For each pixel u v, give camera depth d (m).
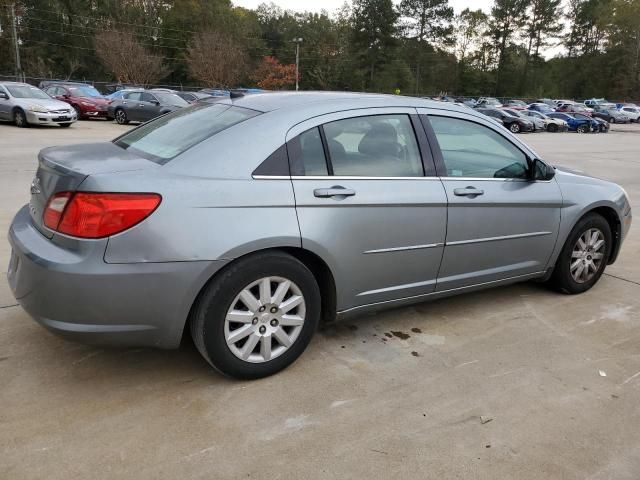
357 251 3.22
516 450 2.59
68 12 70.19
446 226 3.57
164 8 74.94
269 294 2.98
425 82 86.50
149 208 2.60
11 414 2.68
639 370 3.38
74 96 24.06
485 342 3.67
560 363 3.43
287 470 2.39
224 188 2.78
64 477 2.29
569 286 4.52
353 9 82.25
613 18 84.38
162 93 21.69
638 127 46.41
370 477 2.37
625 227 4.79
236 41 67.75
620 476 2.45
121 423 2.66
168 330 2.75
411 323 3.92
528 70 91.38
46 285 2.58
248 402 2.88
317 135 3.13
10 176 8.98
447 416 2.83
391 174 3.37
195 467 2.39
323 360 3.34
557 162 15.17
